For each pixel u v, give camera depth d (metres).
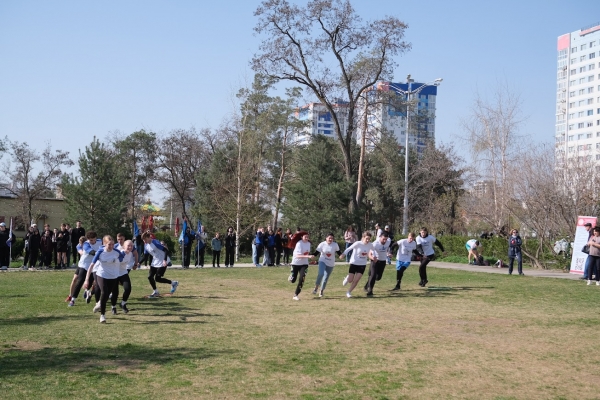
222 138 60.28
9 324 11.73
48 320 12.25
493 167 40.19
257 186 48.31
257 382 7.64
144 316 12.96
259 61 41.88
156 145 64.38
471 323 12.41
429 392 7.32
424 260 19.47
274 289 18.97
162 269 16.45
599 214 29.19
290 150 58.19
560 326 12.10
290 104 53.44
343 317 13.09
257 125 49.28
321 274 17.05
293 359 8.95
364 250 16.83
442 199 50.50
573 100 123.12
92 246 14.43
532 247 30.16
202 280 21.95
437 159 56.38
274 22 41.09
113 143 63.91
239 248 41.59
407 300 16.25
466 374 8.22
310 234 41.22
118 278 12.83
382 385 7.59
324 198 41.16
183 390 7.25
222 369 8.30
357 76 43.00
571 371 8.46
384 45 41.59
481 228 44.38
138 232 28.08
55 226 51.56
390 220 62.97
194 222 58.50
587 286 20.11
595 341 10.58
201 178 54.50
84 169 36.25
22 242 35.69
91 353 9.19
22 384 7.39
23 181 51.62
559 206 28.83
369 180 60.41
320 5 40.25
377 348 9.84
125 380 7.65
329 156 43.09
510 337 10.91
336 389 7.38
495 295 17.47
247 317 13.00
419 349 9.80
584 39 121.19
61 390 7.16
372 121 48.62
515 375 8.21
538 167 31.84
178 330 11.28
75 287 14.33
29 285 19.11
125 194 37.34
